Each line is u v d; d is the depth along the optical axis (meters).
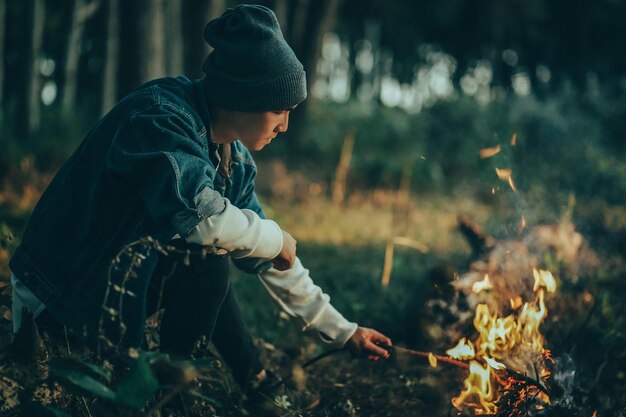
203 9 11.53
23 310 2.26
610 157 14.11
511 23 30.72
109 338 2.31
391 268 5.79
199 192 2.20
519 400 2.62
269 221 2.40
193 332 2.55
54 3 16.98
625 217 9.14
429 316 3.80
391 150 16.12
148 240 2.16
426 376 3.29
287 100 2.41
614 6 30.64
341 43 32.84
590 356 3.32
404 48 32.34
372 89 28.97
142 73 9.45
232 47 2.36
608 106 17.64
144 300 2.33
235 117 2.44
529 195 8.17
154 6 9.51
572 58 31.30
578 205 9.84
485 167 12.78
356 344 2.83
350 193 12.04
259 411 2.80
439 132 16.55
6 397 2.17
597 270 5.23
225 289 2.57
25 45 13.55
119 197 2.29
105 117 2.43
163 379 2.29
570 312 3.96
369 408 3.05
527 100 17.30
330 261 6.27
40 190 9.33
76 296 2.32
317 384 3.22
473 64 31.50
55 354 2.35
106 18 13.99
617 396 2.94
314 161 15.37
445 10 30.80
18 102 13.51
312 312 2.81
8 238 2.59
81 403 2.33
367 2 29.72
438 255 6.57
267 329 3.95
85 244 2.33
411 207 10.73
